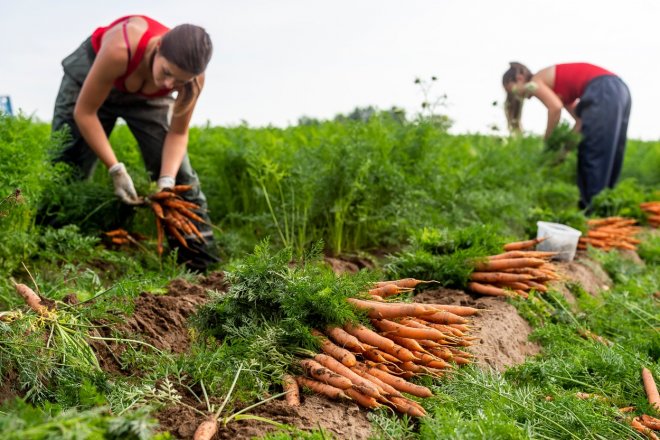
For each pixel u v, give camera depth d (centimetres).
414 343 323
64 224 608
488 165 909
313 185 651
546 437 287
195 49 479
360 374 308
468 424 263
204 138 835
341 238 650
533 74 1014
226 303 348
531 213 731
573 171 1058
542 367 362
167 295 419
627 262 679
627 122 1038
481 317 419
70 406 264
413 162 712
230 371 296
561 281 539
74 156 611
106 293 343
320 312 328
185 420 258
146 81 544
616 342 438
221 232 670
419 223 628
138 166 728
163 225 589
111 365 317
